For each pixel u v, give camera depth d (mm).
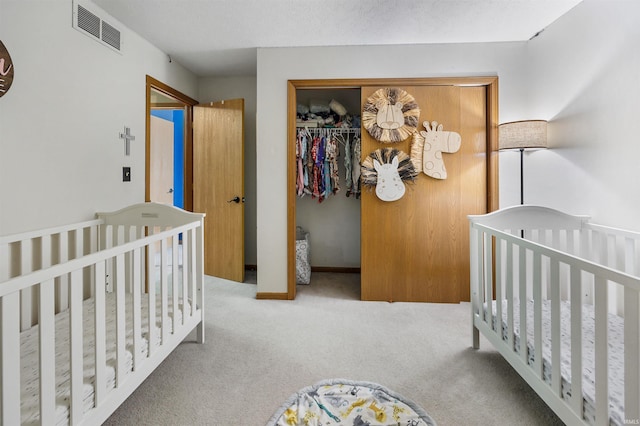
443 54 2771
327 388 1631
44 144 1826
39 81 1788
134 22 2436
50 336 979
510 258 1605
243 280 3453
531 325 1644
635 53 1759
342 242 3914
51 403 980
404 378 1727
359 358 1923
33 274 916
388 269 2879
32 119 1754
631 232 1700
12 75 1643
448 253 2854
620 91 1850
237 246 3445
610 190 1922
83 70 2088
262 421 1420
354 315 2566
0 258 1572
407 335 2219
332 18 2383
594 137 2035
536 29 2533
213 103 3527
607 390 984
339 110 3363
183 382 1687
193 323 1982
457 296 2855
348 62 2809
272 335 2215
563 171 2314
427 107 2811
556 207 2387
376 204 2871
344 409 1481
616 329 1573
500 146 2541
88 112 2131
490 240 1837
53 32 1868
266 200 2910
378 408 1480
